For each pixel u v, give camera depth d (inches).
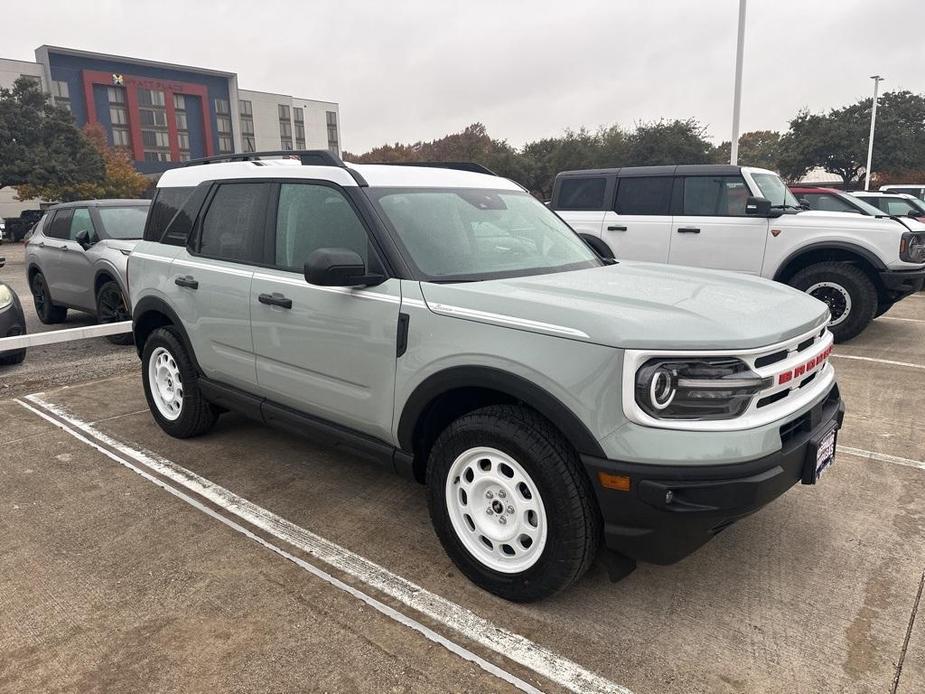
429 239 128.3
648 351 93.0
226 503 149.5
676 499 93.8
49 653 101.2
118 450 180.2
